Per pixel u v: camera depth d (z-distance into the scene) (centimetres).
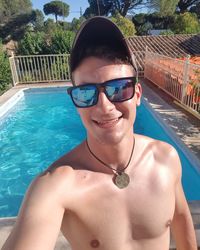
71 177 43
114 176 45
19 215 39
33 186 41
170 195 49
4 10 1458
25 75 536
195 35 717
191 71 303
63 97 480
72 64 44
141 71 529
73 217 42
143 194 46
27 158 274
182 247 58
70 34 561
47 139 316
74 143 304
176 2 1628
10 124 365
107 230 43
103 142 43
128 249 45
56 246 93
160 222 47
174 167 51
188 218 56
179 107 322
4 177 241
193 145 220
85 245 44
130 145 47
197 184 190
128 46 44
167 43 679
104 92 43
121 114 44
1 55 504
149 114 327
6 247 37
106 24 43
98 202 43
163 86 407
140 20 1580
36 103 453
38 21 1531
